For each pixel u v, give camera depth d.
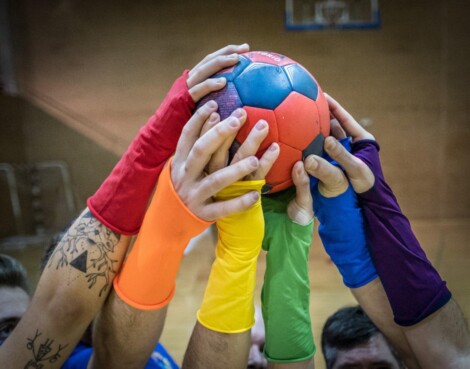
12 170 8.23
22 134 8.35
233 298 0.97
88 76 8.44
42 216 8.38
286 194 1.12
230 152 0.96
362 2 8.33
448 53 8.41
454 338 1.03
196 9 8.35
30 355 0.98
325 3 8.28
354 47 8.40
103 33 8.40
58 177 8.45
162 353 1.55
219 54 1.03
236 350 0.99
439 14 8.34
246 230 0.96
